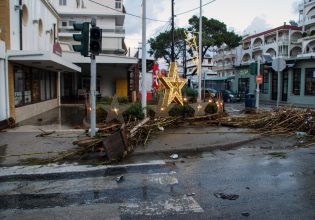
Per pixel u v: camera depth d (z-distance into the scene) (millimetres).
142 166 7387
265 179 6414
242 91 41938
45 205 5047
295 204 5055
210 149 9367
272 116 13617
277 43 61094
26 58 13109
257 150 9367
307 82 30828
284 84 34250
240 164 7645
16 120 14203
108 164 7520
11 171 6926
